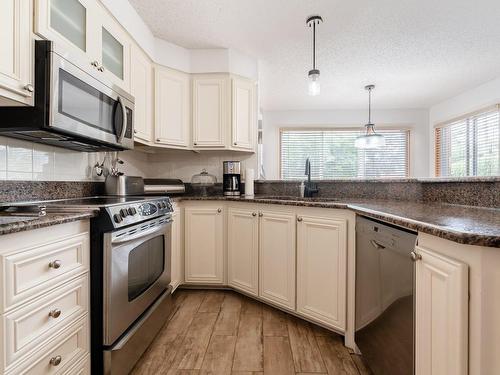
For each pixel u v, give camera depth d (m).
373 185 2.35
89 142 1.60
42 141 1.53
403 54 2.94
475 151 4.05
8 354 0.80
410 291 0.98
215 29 2.40
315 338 1.72
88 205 1.26
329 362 1.48
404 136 5.04
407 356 1.00
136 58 2.17
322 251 1.72
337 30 2.44
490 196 1.42
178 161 3.02
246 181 2.73
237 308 2.14
